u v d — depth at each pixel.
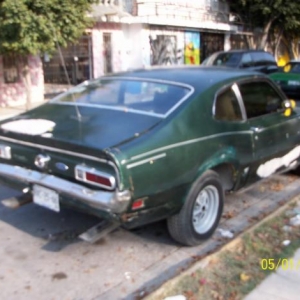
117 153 3.21
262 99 4.86
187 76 4.41
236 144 4.25
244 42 27.98
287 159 5.33
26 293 3.31
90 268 3.69
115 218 3.33
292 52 32.25
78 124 3.83
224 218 4.73
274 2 24.34
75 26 12.07
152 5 21.11
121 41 20.00
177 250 4.02
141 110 3.96
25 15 10.72
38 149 3.71
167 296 3.10
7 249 3.98
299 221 4.44
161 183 3.48
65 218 4.67
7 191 5.49
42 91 16.11
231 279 3.37
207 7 24.66
